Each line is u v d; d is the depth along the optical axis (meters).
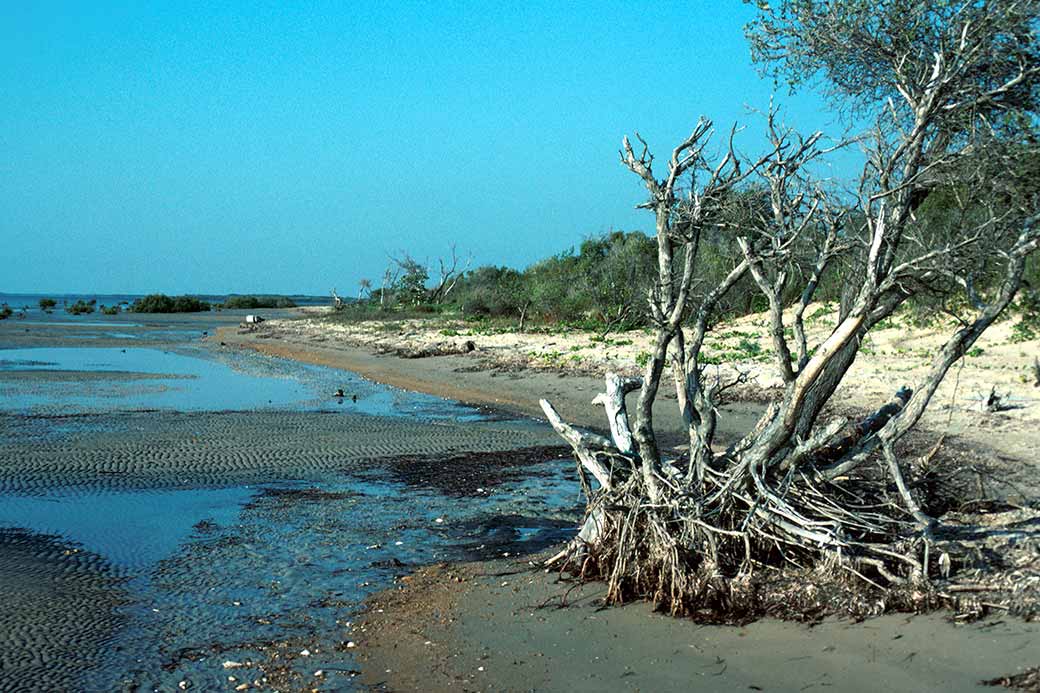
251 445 15.63
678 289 8.52
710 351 23.66
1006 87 7.18
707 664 6.52
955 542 7.69
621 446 9.16
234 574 8.98
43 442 15.80
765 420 8.82
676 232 8.20
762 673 6.32
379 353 32.88
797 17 8.08
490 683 6.41
